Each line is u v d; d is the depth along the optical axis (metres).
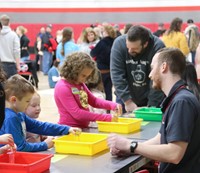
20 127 2.51
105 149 2.54
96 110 3.66
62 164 2.22
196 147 2.21
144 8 15.86
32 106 2.99
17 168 1.98
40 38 14.85
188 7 15.23
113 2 16.27
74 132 2.68
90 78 3.63
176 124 2.12
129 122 3.12
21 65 10.15
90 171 2.09
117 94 4.04
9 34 7.18
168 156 2.13
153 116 3.46
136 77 3.99
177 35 8.48
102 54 6.86
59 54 9.57
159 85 2.33
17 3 17.09
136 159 2.33
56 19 16.88
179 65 2.27
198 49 4.94
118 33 11.34
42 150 2.51
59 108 3.17
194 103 2.18
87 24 16.59
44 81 12.69
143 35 3.73
